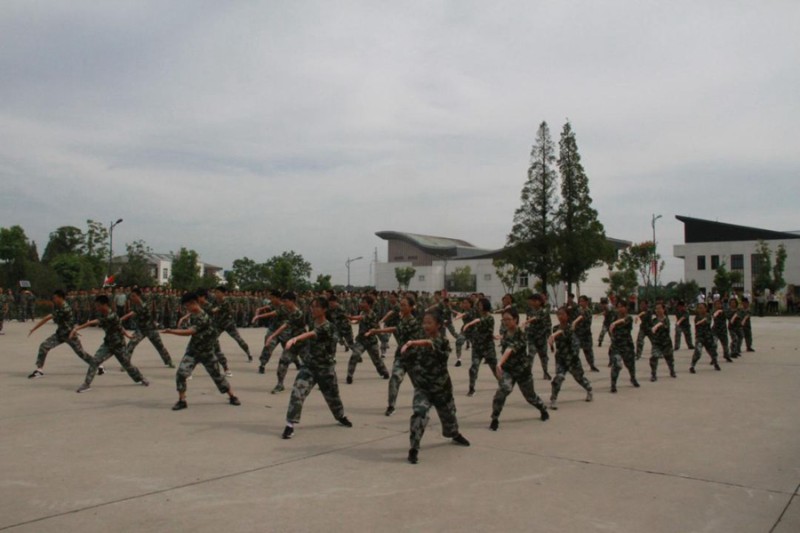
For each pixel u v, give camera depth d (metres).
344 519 4.67
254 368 13.93
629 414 8.92
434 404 6.64
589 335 13.90
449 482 5.62
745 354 18.08
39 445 6.80
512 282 59.59
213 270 100.12
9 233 48.31
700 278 69.81
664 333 12.57
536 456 6.54
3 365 13.79
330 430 7.71
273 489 5.37
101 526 4.48
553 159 53.03
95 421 8.07
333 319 11.98
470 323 10.58
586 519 4.72
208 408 9.03
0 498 5.07
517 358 8.02
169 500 5.05
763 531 4.52
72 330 11.91
